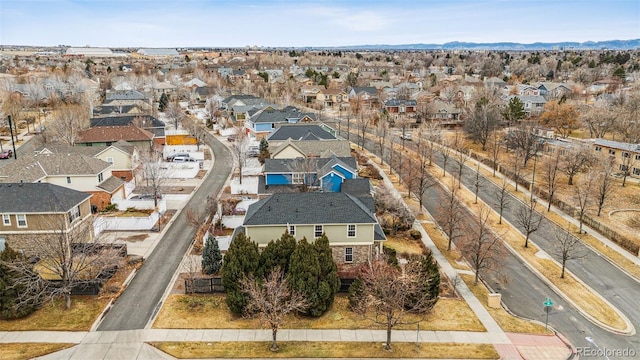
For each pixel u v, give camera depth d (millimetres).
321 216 38125
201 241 44156
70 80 136000
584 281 41000
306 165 53406
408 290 30125
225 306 33531
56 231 37781
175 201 56125
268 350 28734
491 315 33812
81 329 30266
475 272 40719
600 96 120188
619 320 34594
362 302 31922
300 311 31953
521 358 28859
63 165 51438
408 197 61812
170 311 32594
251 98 114625
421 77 193750
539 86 143750
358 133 95375
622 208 57812
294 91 150000
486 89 129875
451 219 45781
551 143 79750
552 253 46812
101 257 35344
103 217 47719
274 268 32781
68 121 78250
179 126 101062
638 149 69312
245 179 63438
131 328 30594
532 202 56125
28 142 84375
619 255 46094
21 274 31562
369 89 139500
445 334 31031
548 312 34875
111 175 56344
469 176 73000
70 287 31859
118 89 139000
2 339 29094
